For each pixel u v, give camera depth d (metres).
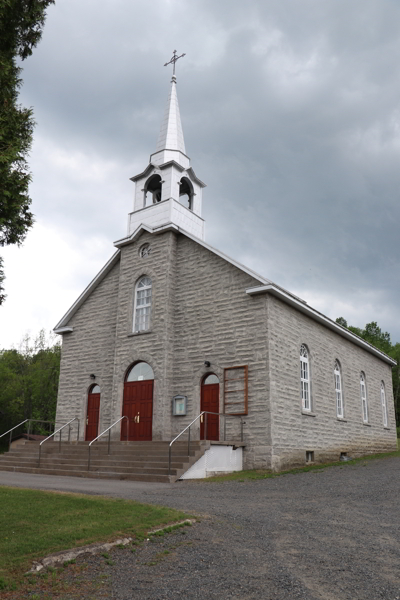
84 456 19.39
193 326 21.69
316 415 22.12
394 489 13.10
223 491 13.22
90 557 6.68
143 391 22.12
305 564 6.52
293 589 5.66
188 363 21.41
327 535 8.04
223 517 9.20
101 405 24.12
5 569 5.94
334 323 24.33
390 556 6.90
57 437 25.42
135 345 22.81
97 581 5.93
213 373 20.75
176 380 21.55
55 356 50.34
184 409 20.94
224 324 20.78
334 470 18.03
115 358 23.38
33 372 49.12
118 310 24.06
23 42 10.58
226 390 20.00
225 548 7.20
